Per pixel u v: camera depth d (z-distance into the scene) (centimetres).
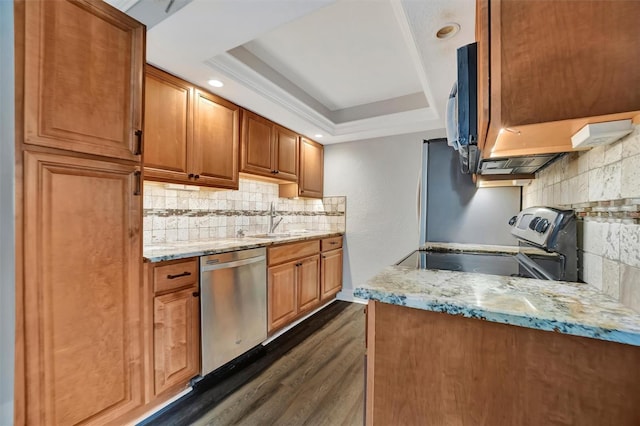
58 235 112
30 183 105
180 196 223
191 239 231
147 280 145
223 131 223
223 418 148
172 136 186
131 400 138
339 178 362
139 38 137
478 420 70
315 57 222
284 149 295
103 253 127
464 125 94
